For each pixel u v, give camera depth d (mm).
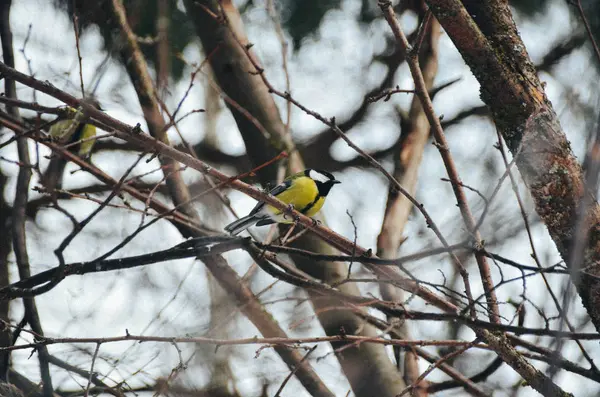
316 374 9883
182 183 10305
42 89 7129
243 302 9547
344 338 8086
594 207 7125
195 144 16500
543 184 7258
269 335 9797
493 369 9719
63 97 7195
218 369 9047
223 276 9609
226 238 8539
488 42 7398
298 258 11000
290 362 9734
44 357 9281
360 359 9953
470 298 8367
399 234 10914
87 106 7184
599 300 7133
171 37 14078
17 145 10141
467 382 9750
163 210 9117
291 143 12070
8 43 9969
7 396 8898
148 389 9438
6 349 7633
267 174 11922
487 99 7543
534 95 7359
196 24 12031
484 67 7414
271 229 11008
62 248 7277
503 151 7691
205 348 8945
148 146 7531
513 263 7383
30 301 9469
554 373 5410
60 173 9773
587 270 7098
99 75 7363
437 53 12555
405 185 11328
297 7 17625
